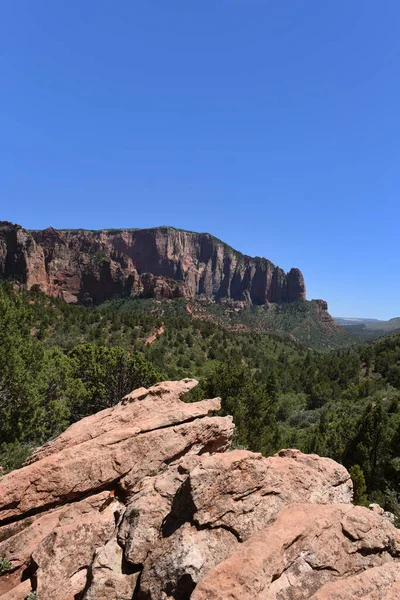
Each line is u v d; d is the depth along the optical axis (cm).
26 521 1152
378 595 718
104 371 3981
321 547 800
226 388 3941
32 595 889
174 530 836
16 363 2594
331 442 4941
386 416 4325
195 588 679
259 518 856
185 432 1445
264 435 3625
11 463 1845
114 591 782
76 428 1504
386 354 11519
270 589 704
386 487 3397
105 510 1180
